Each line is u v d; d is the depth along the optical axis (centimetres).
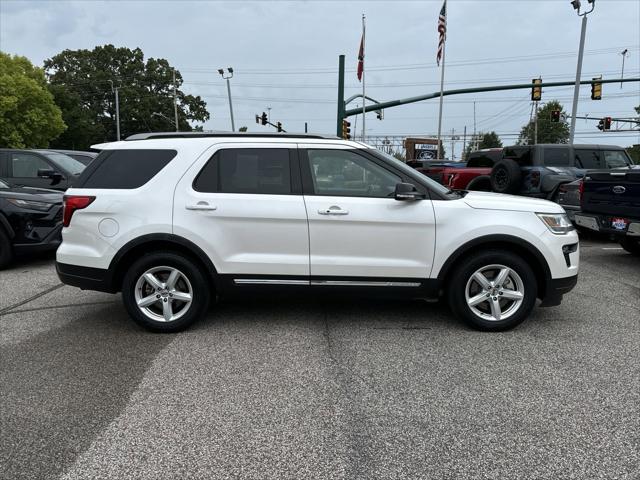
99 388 362
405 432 303
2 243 727
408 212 454
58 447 289
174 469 269
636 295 602
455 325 491
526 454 280
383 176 463
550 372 385
